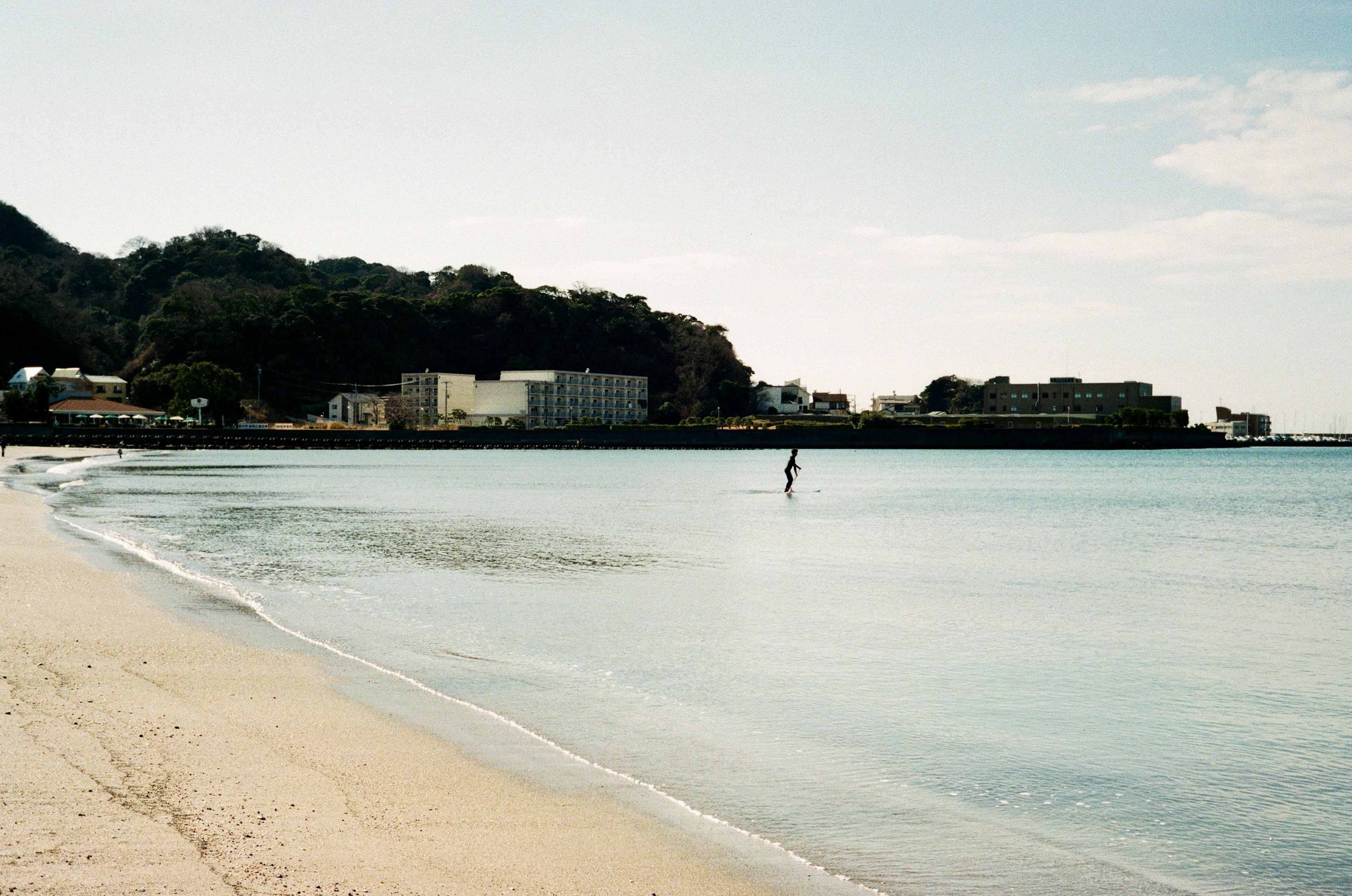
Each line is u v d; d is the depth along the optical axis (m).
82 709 12.16
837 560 33.16
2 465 96.69
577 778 10.70
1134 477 111.81
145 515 46.00
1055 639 20.06
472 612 21.66
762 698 14.73
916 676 16.48
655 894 7.82
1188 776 11.62
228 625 18.81
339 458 146.50
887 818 10.01
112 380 190.00
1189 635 20.73
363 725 12.25
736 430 196.88
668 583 27.00
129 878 7.41
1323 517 56.09
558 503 59.97
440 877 7.85
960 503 65.44
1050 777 11.48
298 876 7.67
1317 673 17.20
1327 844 9.66
